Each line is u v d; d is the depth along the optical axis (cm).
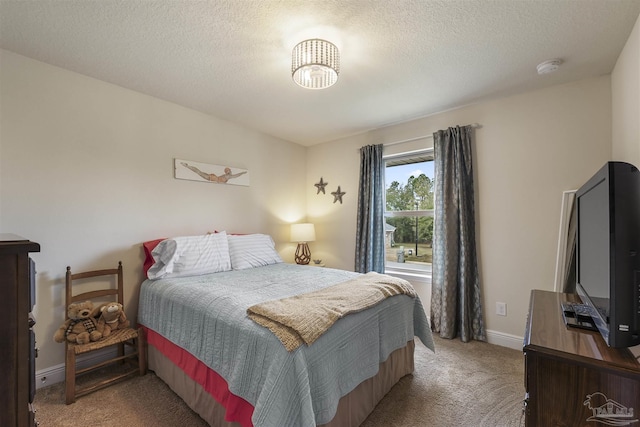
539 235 237
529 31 164
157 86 235
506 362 222
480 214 266
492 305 259
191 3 143
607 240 93
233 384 128
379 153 334
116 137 232
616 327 87
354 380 144
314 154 408
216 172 303
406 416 162
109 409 168
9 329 73
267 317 135
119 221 233
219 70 210
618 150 190
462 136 270
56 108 203
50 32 166
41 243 195
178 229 272
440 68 206
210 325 153
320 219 399
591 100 216
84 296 207
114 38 172
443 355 235
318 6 144
